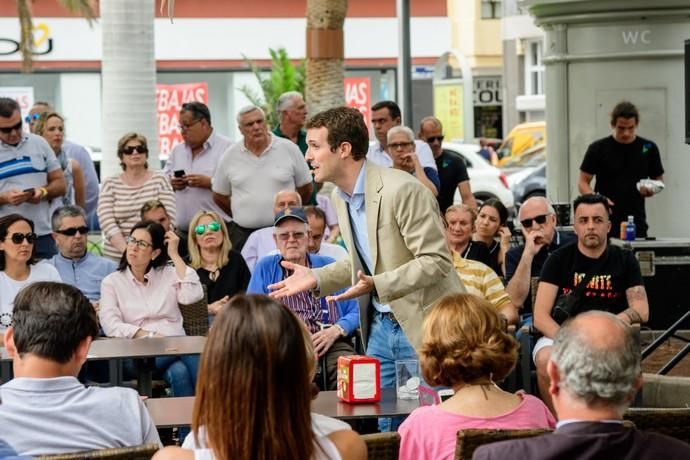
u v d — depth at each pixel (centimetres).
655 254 1369
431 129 1527
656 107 1591
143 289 1113
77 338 582
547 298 1022
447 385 620
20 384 579
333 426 485
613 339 458
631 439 463
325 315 1038
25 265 1085
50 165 1370
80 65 4025
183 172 1477
